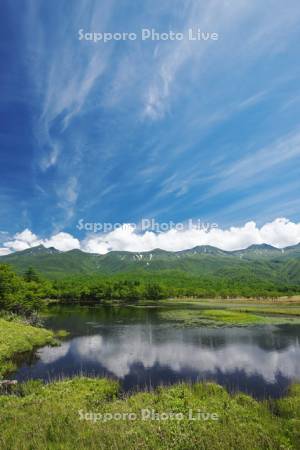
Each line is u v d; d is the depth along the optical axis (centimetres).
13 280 8144
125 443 1539
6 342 4150
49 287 15475
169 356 3922
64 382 2686
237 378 3000
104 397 2408
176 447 1508
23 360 3747
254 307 11281
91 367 3428
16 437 1588
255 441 1557
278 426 1769
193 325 6625
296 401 2197
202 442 1550
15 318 6350
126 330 6009
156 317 8175
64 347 4481
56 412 1945
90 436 1609
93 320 7606
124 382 2903
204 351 4184
